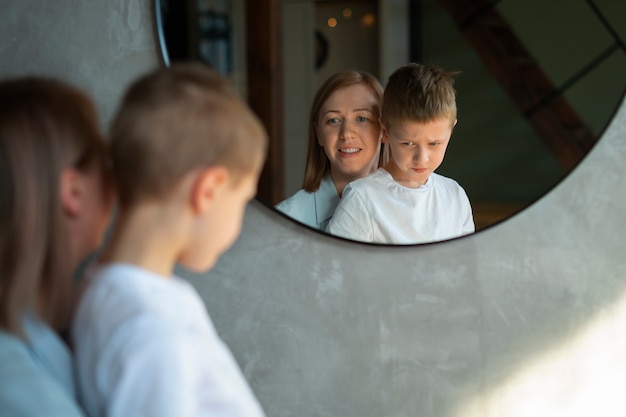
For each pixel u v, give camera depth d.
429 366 1.23
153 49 1.14
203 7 1.09
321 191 1.14
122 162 0.64
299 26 1.10
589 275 1.23
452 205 1.15
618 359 1.25
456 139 1.13
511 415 1.25
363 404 1.24
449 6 1.11
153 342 0.59
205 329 0.66
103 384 0.60
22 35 1.14
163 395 0.58
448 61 1.11
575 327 1.24
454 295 1.22
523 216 1.21
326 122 1.12
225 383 0.64
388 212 1.15
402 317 1.22
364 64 1.11
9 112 0.61
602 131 1.15
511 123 1.12
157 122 0.62
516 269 1.22
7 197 0.60
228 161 0.64
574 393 1.25
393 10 1.11
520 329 1.24
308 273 1.20
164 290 0.63
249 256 1.19
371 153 1.13
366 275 1.21
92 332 0.62
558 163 1.14
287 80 1.11
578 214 1.21
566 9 1.11
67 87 0.67
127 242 0.65
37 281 0.61
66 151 0.62
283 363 1.22
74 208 0.64
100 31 1.14
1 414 0.57
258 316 1.21
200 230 0.66
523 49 1.12
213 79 0.67
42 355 0.62
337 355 1.22
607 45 1.12
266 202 1.13
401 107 1.12
